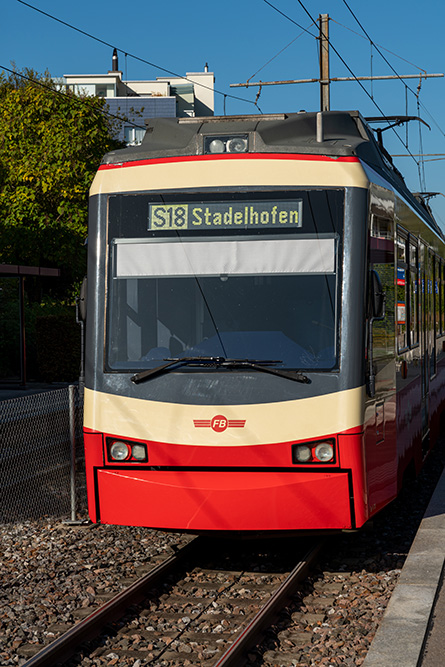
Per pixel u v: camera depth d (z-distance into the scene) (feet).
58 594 21.49
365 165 22.93
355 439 20.95
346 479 20.90
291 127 23.94
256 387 21.29
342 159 22.18
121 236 22.61
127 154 23.17
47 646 17.20
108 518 21.91
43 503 31.37
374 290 21.72
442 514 27.71
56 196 91.56
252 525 20.98
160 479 21.39
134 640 18.44
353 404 21.04
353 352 21.27
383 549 25.93
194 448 21.29
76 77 256.32
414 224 31.48
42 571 23.65
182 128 24.11
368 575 23.12
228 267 22.07
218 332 21.85
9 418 30.91
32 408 31.53
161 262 22.33
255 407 21.18
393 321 25.50
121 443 21.76
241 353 21.61
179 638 18.56
